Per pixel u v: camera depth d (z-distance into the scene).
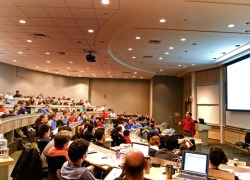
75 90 17.23
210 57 9.68
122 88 17.84
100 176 3.45
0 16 5.35
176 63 11.13
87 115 12.28
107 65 11.62
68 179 2.18
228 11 5.01
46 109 10.38
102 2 4.52
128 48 8.34
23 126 7.62
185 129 8.09
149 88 17.81
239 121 9.50
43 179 3.42
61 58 10.05
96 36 6.73
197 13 5.12
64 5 4.69
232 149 9.23
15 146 7.03
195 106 12.94
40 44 7.77
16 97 11.62
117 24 5.73
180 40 7.26
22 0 4.50
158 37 6.95
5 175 3.02
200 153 2.81
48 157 2.97
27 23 5.79
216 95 11.47
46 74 15.35
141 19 5.48
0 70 11.82
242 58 9.18
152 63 11.27
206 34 6.61
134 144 3.75
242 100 9.13
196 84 13.04
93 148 4.23
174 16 5.30
